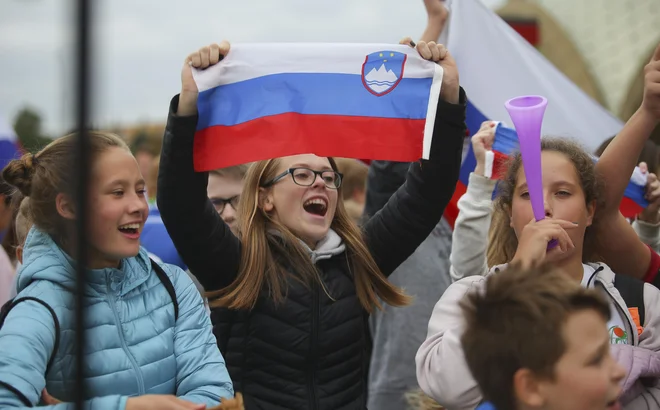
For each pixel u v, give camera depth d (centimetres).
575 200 482
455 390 422
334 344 512
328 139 498
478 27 698
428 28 706
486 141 579
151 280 442
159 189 496
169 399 375
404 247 549
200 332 445
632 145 513
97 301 416
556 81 716
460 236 561
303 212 524
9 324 387
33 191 415
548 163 488
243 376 507
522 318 316
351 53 502
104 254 421
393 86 501
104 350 410
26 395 369
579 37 1802
